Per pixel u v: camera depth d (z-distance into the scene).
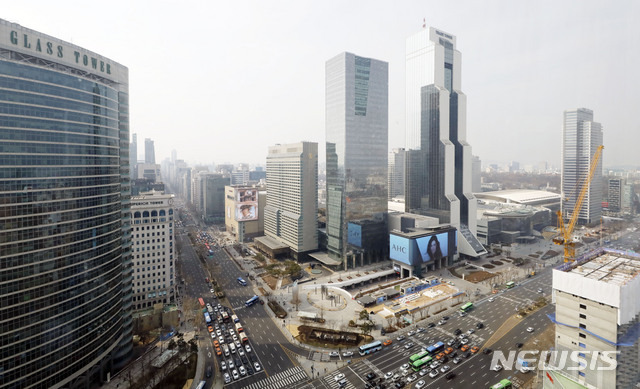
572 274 95.12
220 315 190.25
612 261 109.81
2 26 105.06
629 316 87.31
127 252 155.00
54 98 116.94
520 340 157.75
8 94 106.38
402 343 158.38
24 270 108.50
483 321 178.62
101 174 133.25
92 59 132.00
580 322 93.81
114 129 141.62
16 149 107.50
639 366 85.94
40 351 112.12
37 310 111.44
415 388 125.50
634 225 186.38
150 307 187.25
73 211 121.62
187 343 158.00
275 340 162.88
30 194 110.12
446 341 158.38
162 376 134.00
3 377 104.31
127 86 155.25
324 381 130.75
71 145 121.62
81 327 123.88
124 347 146.88
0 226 103.81
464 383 127.56
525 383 126.19
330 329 172.00
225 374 133.38
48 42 116.12
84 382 124.94
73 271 121.31
